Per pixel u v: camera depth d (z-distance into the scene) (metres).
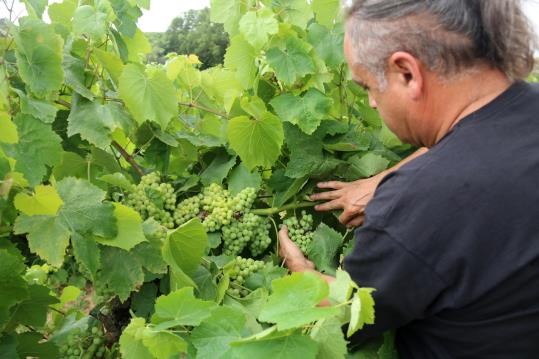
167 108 1.91
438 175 1.19
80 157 1.85
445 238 1.17
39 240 1.44
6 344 1.46
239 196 1.91
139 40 2.37
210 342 1.25
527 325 1.20
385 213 1.22
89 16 1.84
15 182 1.38
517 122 1.23
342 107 2.32
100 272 1.59
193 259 1.64
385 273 1.24
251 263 1.82
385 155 2.13
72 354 1.86
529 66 1.27
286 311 1.11
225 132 2.21
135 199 1.78
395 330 1.50
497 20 1.19
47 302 1.65
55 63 1.64
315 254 1.92
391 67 1.31
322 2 2.08
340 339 1.22
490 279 1.16
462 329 1.25
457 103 1.29
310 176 2.08
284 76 2.02
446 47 1.22
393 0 1.25
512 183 1.16
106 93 1.92
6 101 1.55
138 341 1.42
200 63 2.56
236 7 2.25
